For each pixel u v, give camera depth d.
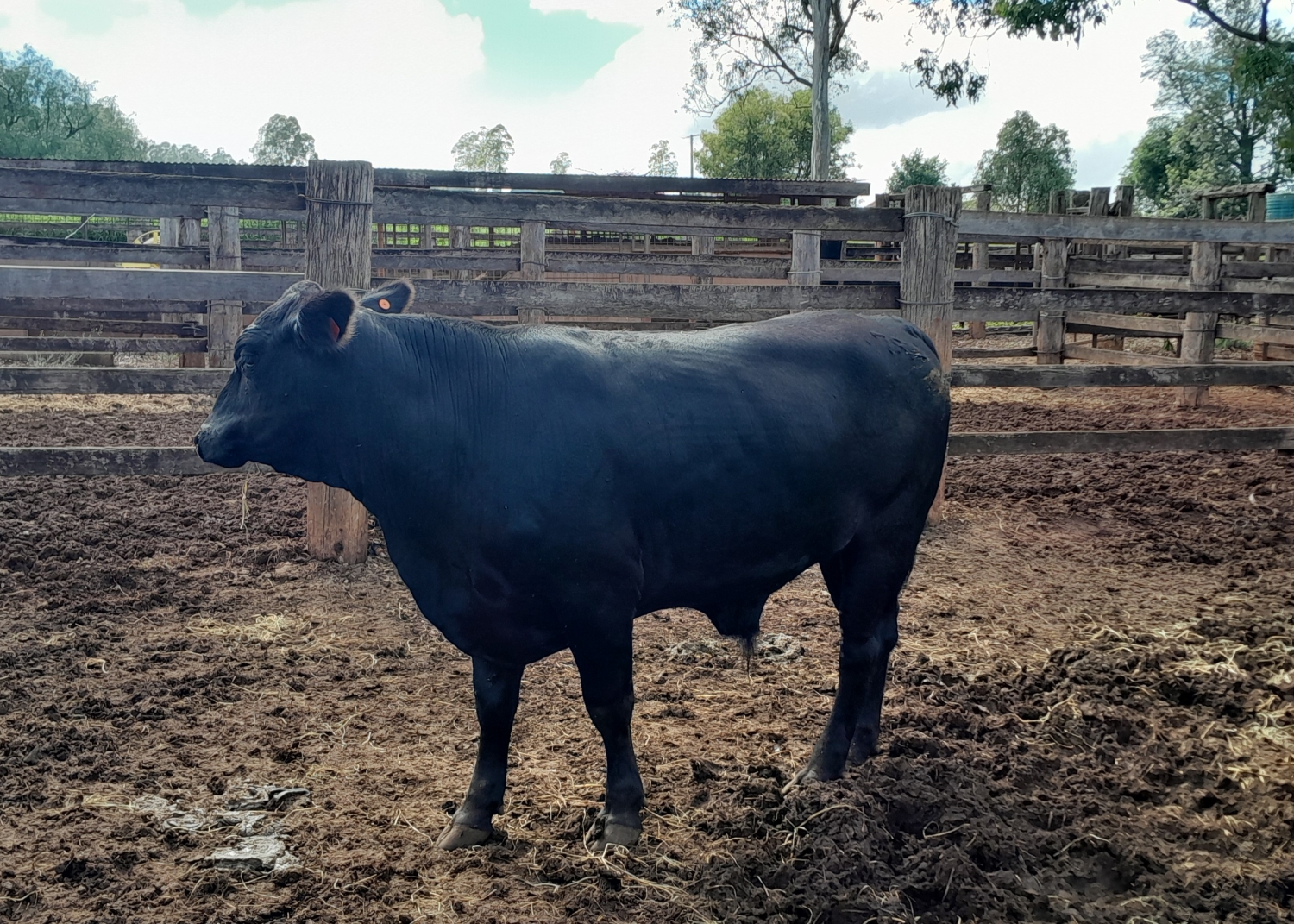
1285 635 5.37
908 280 7.42
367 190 6.31
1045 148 51.47
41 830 3.49
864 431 3.72
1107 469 9.80
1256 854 3.46
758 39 32.72
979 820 3.54
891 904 3.08
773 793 3.71
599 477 3.19
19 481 8.52
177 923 2.99
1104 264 14.80
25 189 5.97
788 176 43.94
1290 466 9.58
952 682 4.84
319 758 4.09
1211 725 4.36
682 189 12.08
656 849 3.40
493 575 3.19
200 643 5.31
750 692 4.80
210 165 10.18
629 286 7.04
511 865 3.35
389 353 3.29
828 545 3.73
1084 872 3.38
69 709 4.46
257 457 3.38
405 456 3.24
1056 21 18.17
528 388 3.27
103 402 12.44
